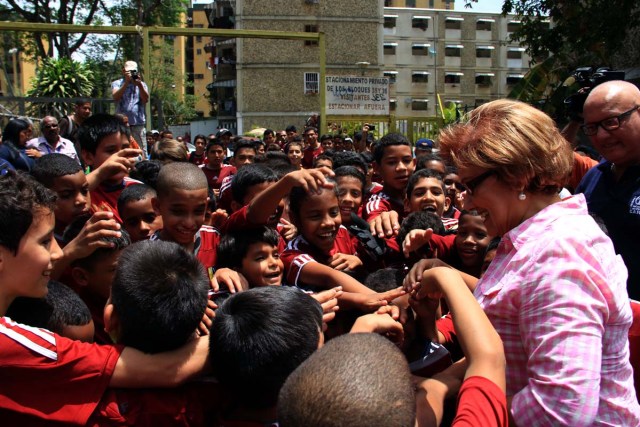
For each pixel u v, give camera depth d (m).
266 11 27.81
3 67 25.67
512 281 1.48
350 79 13.34
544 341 1.37
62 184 2.93
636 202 2.95
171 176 2.67
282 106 28.20
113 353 1.64
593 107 2.98
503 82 49.38
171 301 1.64
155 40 43.22
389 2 59.00
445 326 2.27
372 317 1.76
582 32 10.51
